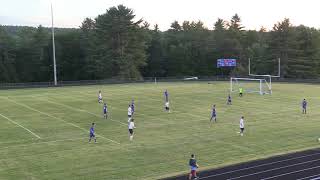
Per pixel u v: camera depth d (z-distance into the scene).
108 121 43.59
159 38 129.62
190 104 55.28
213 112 43.28
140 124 41.91
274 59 109.69
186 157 29.95
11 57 115.88
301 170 27.14
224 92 68.81
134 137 36.19
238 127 40.53
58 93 67.62
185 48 121.50
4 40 115.94
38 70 117.38
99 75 110.69
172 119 44.69
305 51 110.50
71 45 120.38
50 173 26.20
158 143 34.00
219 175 26.08
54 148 32.34
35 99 60.28
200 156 30.25
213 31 130.75
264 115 47.34
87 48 115.69
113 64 107.38
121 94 65.75
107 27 107.31
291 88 76.25
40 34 119.62
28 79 116.62
